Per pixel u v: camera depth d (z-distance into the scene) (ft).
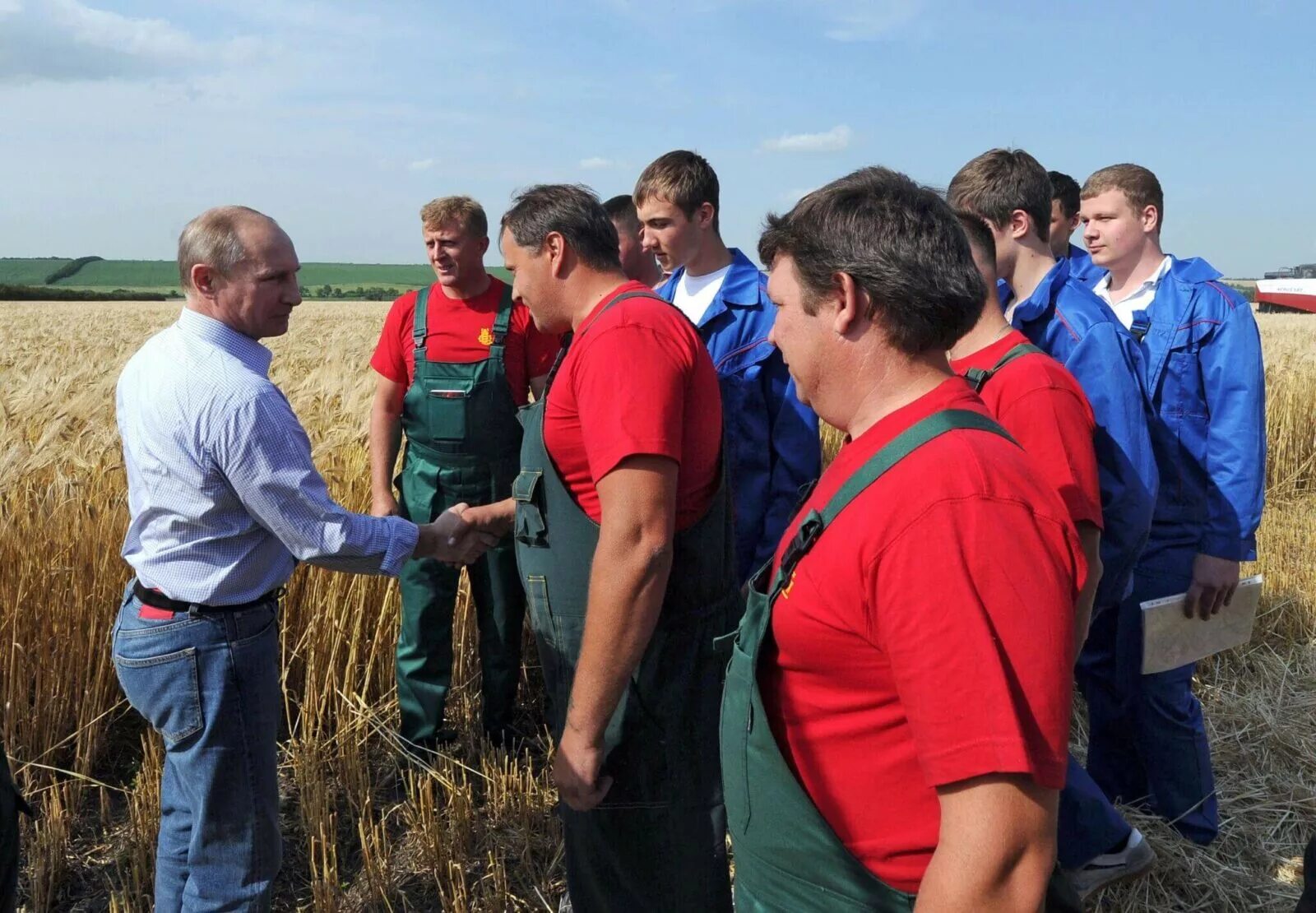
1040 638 3.38
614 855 7.09
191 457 7.23
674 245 10.44
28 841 9.91
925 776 3.61
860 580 3.70
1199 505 9.34
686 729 6.92
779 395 10.11
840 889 4.17
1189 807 9.83
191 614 7.46
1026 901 3.35
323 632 12.51
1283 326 93.86
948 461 3.61
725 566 7.08
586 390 6.31
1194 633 8.96
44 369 25.17
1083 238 10.49
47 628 11.81
